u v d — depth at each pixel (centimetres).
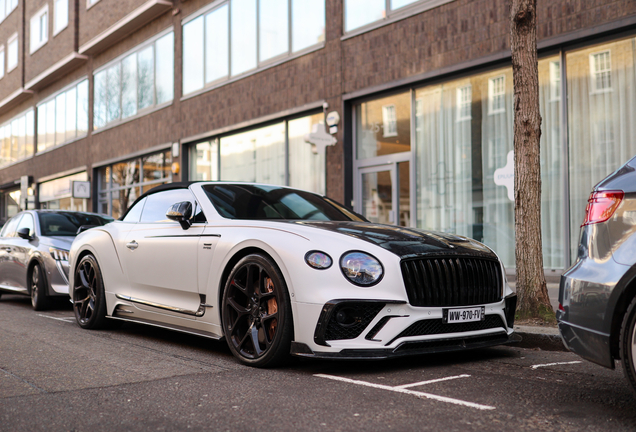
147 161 1739
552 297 687
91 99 2033
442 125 977
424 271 365
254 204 474
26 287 775
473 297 385
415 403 296
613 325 267
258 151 1338
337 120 1103
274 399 305
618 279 263
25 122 2598
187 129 1531
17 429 262
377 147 1080
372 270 355
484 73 919
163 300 477
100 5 1892
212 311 423
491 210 916
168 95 1620
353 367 384
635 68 760
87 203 2059
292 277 362
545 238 850
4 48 2744
